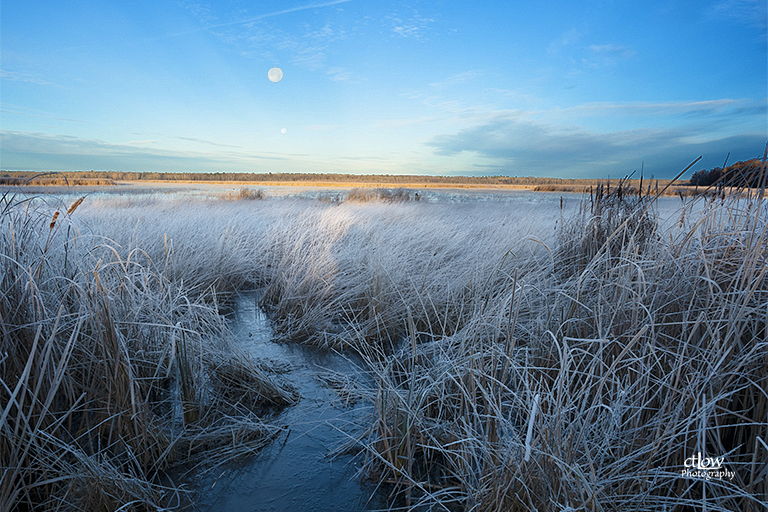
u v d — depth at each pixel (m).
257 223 7.71
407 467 1.85
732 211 2.31
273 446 2.09
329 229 6.38
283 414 2.40
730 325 1.60
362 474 1.90
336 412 2.43
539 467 1.44
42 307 1.93
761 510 1.35
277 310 4.20
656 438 1.48
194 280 4.48
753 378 1.62
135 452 1.86
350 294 4.18
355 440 2.05
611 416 1.66
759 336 1.71
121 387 1.89
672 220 3.64
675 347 1.89
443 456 1.99
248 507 1.69
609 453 1.63
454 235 6.26
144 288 2.55
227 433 2.13
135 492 1.62
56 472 1.65
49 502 1.57
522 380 1.85
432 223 7.49
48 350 1.52
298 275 4.48
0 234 2.09
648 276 2.21
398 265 4.20
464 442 1.79
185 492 1.75
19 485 1.58
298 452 2.05
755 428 1.53
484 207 14.67
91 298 1.94
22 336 1.79
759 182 1.83
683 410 1.60
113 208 9.94
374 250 4.82
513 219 7.50
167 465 1.90
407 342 3.12
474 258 4.41
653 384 1.83
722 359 1.49
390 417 2.04
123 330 2.35
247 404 2.49
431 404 2.32
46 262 2.24
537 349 2.44
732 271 1.98
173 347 2.10
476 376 2.04
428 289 3.59
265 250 5.90
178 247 4.90
